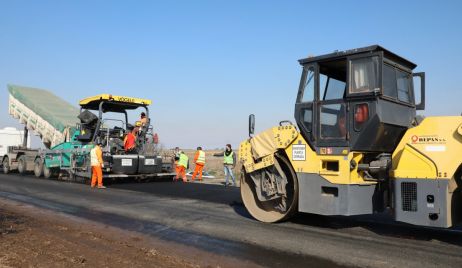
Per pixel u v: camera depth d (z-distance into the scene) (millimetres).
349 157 6582
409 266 5098
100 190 12586
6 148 21734
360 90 6469
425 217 5816
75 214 8430
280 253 5652
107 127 15242
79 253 5363
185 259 5301
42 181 15406
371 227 7312
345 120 6637
